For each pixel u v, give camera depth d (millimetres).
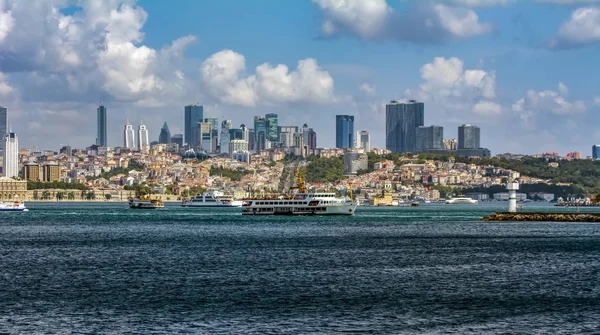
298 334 91562
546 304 108875
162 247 191125
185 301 110625
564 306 107438
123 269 145500
